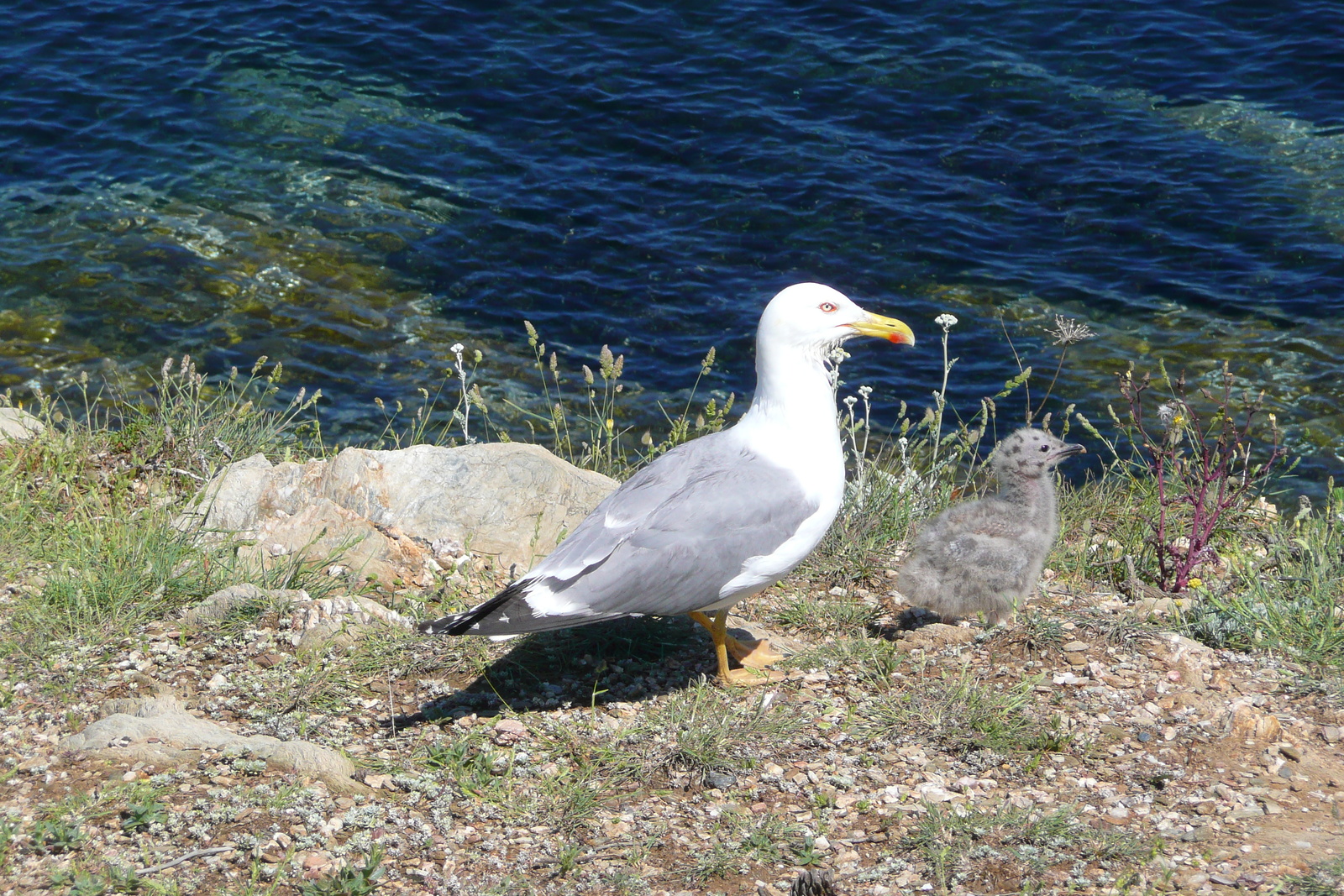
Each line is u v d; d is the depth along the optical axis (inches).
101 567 339.6
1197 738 287.1
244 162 821.2
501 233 765.3
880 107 901.2
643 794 269.6
